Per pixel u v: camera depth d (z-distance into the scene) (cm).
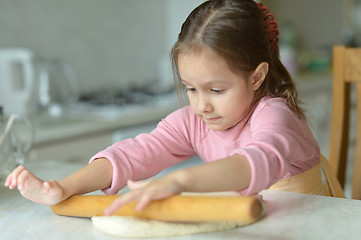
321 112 277
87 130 174
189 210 55
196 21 73
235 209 51
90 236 61
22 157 109
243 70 72
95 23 242
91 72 242
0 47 202
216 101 72
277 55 88
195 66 71
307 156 73
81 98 227
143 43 269
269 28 84
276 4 338
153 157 85
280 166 63
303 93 261
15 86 188
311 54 347
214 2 76
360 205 67
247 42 73
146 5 269
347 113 124
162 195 57
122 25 256
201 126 90
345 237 56
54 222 67
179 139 90
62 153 168
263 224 61
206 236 59
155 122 202
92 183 74
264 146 64
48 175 95
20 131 162
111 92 237
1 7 202
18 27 209
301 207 67
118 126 184
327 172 96
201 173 59
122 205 57
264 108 75
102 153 79
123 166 79
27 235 62
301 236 57
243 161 60
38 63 203
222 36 70
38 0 216
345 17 368
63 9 227
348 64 120
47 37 221
